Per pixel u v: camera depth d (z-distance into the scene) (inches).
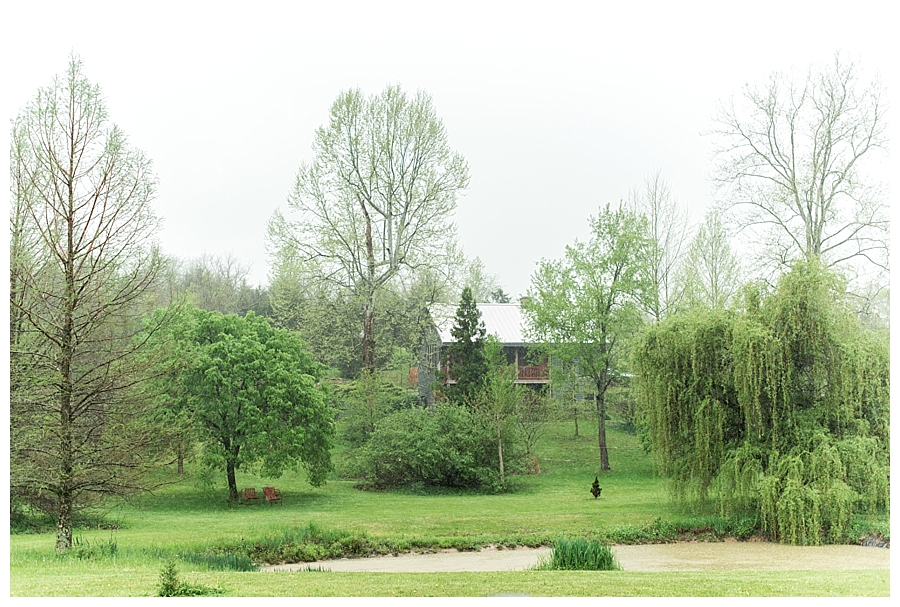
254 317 1245.7
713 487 871.1
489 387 1373.0
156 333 1022.4
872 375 805.9
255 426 1080.8
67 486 618.2
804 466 780.6
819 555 685.9
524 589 473.7
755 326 833.5
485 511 962.1
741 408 866.8
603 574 542.6
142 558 593.0
